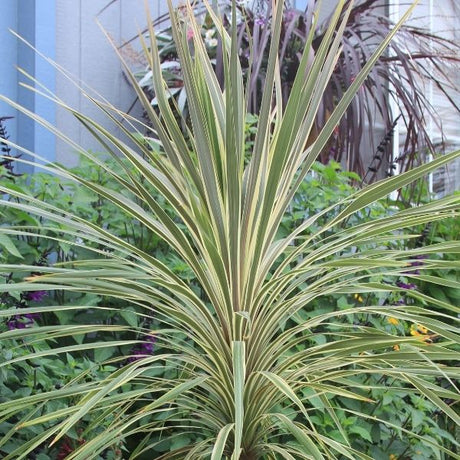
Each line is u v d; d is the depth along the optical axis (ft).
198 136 4.63
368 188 5.15
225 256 4.81
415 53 10.84
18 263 6.66
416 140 9.32
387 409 7.00
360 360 5.04
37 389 6.15
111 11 9.97
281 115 5.41
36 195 6.89
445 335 4.70
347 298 7.61
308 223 5.42
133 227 7.21
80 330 4.92
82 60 9.67
